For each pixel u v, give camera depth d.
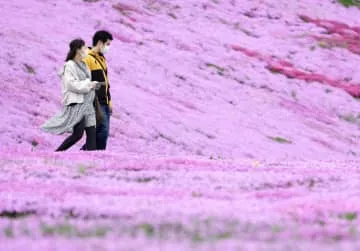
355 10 111.62
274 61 78.94
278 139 56.06
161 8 84.62
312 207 15.44
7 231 11.85
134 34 70.94
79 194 17.48
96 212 14.25
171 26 78.81
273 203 16.38
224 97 62.81
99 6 75.38
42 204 15.47
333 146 58.69
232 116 58.22
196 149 48.59
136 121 49.81
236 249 9.39
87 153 28.97
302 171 25.27
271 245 9.90
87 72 31.44
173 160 27.67
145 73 61.25
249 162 29.16
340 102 71.62
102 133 33.62
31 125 42.34
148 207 14.80
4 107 43.28
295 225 12.71
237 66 72.81
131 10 78.62
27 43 54.88
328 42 91.00
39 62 52.06
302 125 62.12
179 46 72.88
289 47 85.69
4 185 18.73
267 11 97.88
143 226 12.43
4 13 61.16
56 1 71.44
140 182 20.98
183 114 54.69
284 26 93.94
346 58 86.44
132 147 44.84
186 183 20.67
